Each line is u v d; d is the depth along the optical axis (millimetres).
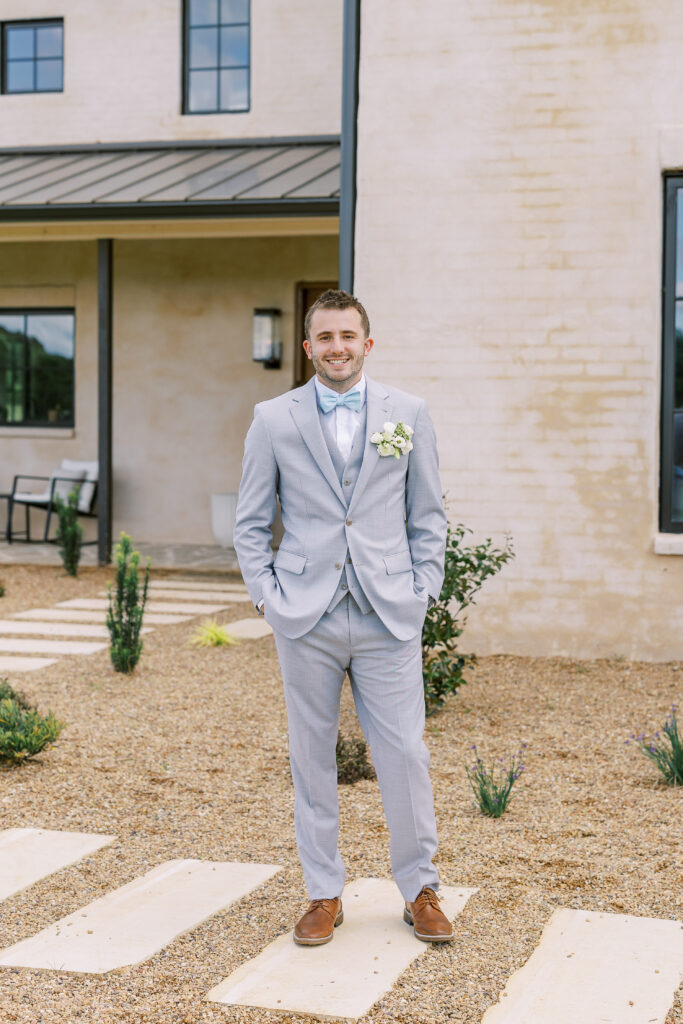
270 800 4570
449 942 3176
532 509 7129
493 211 7102
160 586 10445
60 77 12789
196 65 12406
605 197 6965
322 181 10125
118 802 4535
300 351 12383
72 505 11172
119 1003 2838
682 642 6992
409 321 7238
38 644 7797
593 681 6566
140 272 12664
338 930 3270
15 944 3211
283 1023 2729
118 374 12805
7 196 10453
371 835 4125
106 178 10961
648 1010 2756
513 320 7102
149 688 6516
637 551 7023
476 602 6789
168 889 3609
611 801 4473
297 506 3186
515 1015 2727
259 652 7566
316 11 11953
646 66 6891
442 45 7121
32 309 13062
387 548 3178
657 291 6934
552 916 3346
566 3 6957
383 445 3123
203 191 10070
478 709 5980
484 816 4316
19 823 4293
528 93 7027
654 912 3395
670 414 7035
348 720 5793
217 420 12594
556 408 7074
